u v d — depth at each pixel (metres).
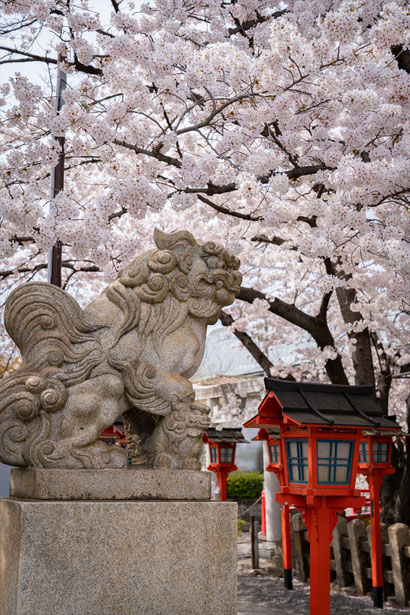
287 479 5.23
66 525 2.88
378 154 4.83
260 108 4.54
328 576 4.95
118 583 2.93
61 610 2.81
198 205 7.75
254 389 14.59
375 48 4.36
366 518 8.47
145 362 3.36
